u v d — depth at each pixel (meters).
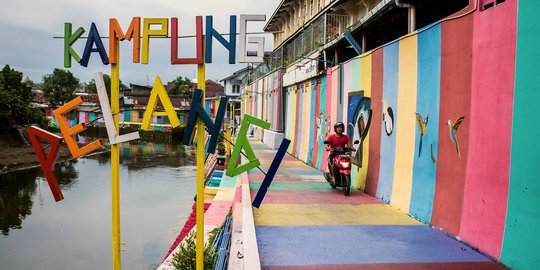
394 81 8.45
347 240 6.14
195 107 4.31
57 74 65.25
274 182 11.57
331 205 8.48
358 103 10.61
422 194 7.17
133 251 12.31
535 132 4.55
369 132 9.80
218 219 9.19
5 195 20.31
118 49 4.69
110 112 4.58
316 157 15.00
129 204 18.30
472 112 5.78
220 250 5.85
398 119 8.22
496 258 5.10
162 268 6.67
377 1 13.85
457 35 6.21
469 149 5.82
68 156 34.91
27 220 16.03
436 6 9.17
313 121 15.90
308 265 5.17
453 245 5.77
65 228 15.01
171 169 29.11
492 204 5.27
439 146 6.66
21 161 30.05
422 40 7.30
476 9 5.73
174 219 15.85
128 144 48.75
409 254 5.50
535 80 4.57
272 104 25.36
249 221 6.59
